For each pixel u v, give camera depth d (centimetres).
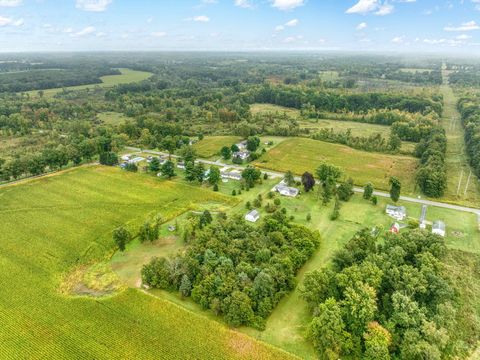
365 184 12425
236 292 6266
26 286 7162
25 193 11756
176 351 5588
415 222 9425
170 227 9481
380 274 6397
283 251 7788
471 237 9056
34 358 5469
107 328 6047
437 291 6075
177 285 7019
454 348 5638
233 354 5528
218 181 12769
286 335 5928
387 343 5356
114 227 9556
